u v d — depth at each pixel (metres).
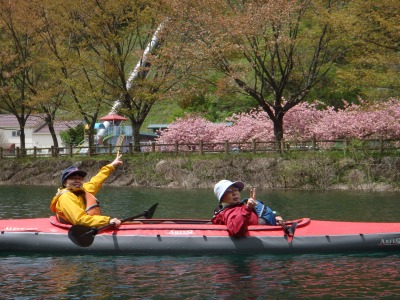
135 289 8.30
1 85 38.22
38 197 23.30
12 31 36.09
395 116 29.56
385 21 26.50
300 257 10.09
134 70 33.50
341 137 30.19
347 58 29.94
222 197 10.47
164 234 10.31
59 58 33.91
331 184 26.38
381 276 8.86
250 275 8.96
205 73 31.08
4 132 56.59
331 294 7.94
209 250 10.17
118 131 40.38
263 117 34.12
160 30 30.75
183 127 35.19
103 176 10.84
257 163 28.12
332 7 29.12
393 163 25.95
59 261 10.04
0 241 10.63
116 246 10.29
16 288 8.41
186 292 8.11
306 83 29.83
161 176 30.11
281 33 27.78
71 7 32.59
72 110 34.12
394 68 29.16
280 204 19.38
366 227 10.67
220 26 28.88
